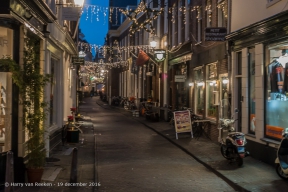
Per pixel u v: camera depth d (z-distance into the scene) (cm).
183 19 2089
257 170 1008
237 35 1250
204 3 1684
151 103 2945
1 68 777
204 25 1684
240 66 1316
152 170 1061
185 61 2019
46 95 1106
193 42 1862
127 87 4225
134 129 2152
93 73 6694
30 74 825
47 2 1123
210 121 1600
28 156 820
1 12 729
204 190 852
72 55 2027
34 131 820
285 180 894
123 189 855
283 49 1026
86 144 1512
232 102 1334
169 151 1400
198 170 1063
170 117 2395
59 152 1277
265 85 1121
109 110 4038
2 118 802
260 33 1111
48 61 1120
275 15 985
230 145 1077
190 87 1945
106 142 1623
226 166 1066
